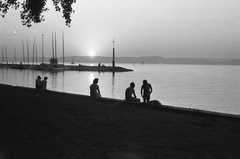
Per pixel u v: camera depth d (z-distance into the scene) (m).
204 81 62.38
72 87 39.66
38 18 16.86
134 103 13.73
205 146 6.68
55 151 6.14
